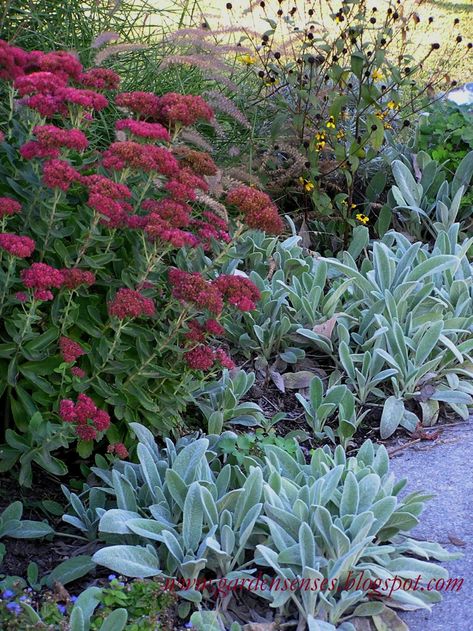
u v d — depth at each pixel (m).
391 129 6.14
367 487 3.14
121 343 3.43
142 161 3.14
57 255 3.35
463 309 4.64
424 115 6.07
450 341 4.33
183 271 3.49
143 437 3.33
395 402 4.11
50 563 3.07
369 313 4.51
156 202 3.30
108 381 3.46
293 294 4.55
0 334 3.32
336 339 4.58
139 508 3.15
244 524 2.99
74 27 4.94
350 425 3.85
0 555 2.91
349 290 4.78
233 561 2.96
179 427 3.74
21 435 3.38
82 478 3.52
